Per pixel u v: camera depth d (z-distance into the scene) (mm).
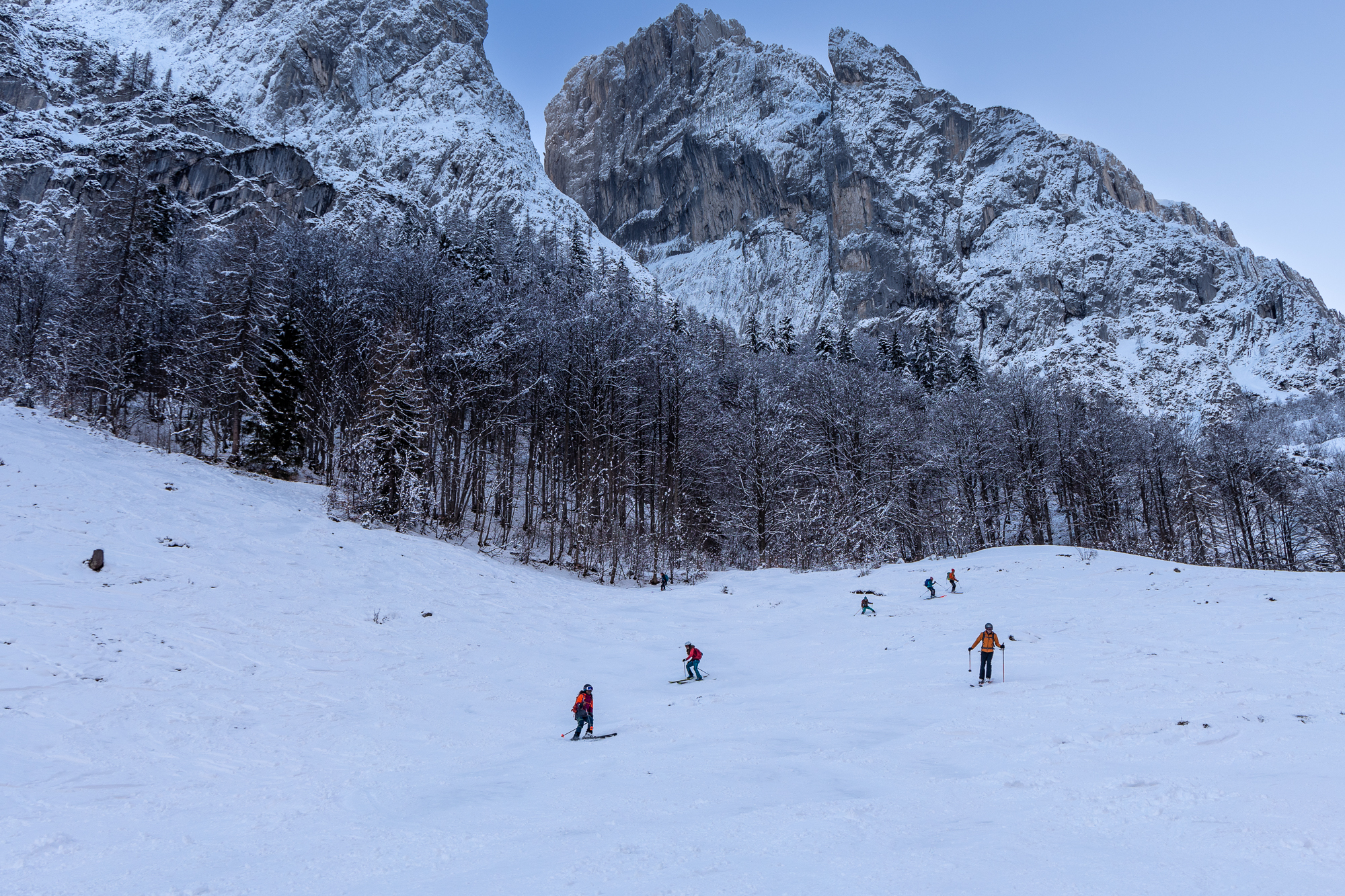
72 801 10094
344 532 29984
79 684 14164
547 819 8945
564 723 15133
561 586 34031
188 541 23953
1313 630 16062
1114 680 13625
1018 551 36281
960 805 8352
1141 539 55812
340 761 12508
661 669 20500
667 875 6625
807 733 12391
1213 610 19438
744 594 34281
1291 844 6543
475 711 15961
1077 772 9133
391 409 36344
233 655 17312
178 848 8500
